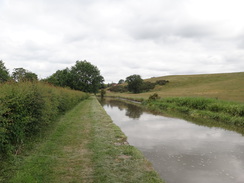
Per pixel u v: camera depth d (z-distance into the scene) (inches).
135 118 704.4
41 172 208.8
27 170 210.2
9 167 214.2
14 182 182.7
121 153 282.8
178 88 2915.8
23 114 291.0
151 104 1194.6
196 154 320.8
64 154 269.0
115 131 413.1
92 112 731.4
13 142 270.7
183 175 243.3
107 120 546.6
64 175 207.9
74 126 455.2
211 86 2380.7
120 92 3973.9
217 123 598.2
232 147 360.5
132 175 214.5
